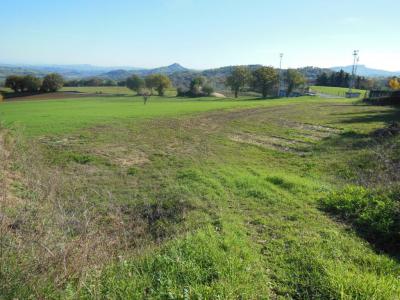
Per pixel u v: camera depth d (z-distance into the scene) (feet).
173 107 145.79
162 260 15.81
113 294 13.33
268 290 14.69
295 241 19.76
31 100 228.84
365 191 27.99
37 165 41.39
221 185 33.71
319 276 15.39
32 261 14.84
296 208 26.58
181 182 36.06
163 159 50.16
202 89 323.78
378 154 44.14
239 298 13.71
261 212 25.76
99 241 19.16
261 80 299.99
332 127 84.48
